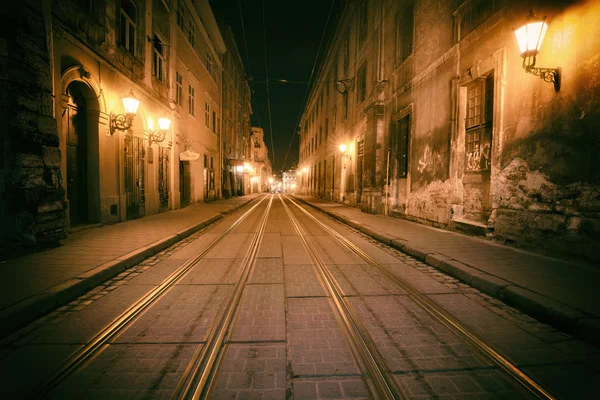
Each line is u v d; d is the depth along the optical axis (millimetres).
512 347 2717
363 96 16844
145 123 11047
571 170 4801
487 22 6805
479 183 7500
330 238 8070
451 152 8250
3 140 4965
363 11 16734
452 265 4797
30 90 5246
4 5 4848
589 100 4516
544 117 5289
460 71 7852
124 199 9523
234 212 15383
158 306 3566
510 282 3941
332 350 2662
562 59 4938
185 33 16094
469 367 2430
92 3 7789
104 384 2182
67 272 4250
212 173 22703
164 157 13156
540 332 2994
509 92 6117
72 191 7680
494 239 6574
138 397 2049
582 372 2367
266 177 75188
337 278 4656
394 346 2729
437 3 9031
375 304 3672
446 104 8500
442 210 8703
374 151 13414
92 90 7824
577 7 4699
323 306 3607
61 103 6617
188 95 16766
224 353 2598
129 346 2693
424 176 9758
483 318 3301
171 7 13492
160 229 8188
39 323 3092
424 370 2381
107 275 4457
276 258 5887
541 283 3893
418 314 3396
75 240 6551
